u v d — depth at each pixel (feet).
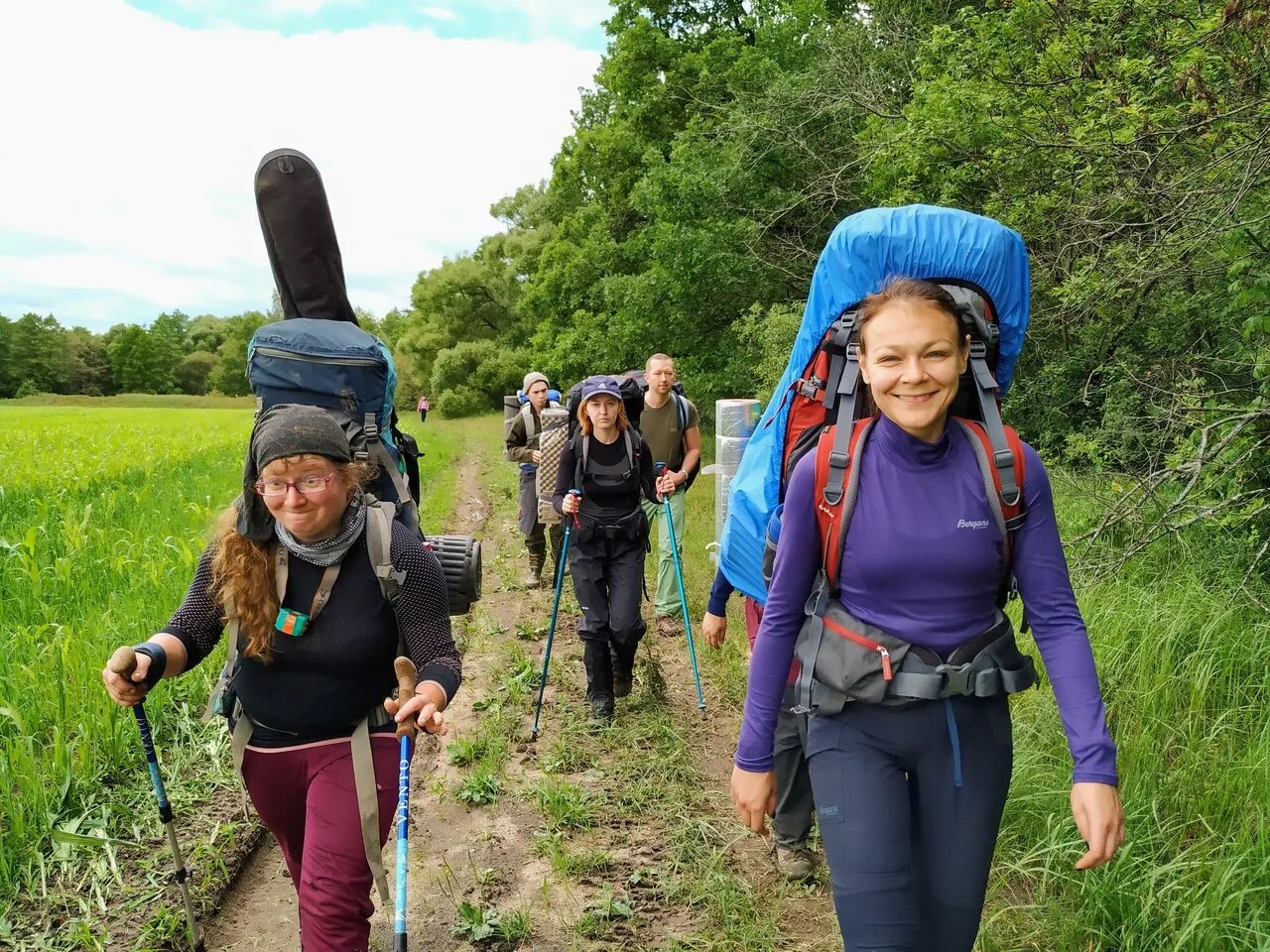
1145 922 8.98
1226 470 15.99
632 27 69.72
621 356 62.28
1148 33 20.68
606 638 16.70
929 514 6.39
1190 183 18.01
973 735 6.55
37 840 11.68
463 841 13.04
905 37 44.93
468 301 173.78
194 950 9.75
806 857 11.36
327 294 11.87
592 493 16.60
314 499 7.74
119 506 30.25
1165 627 14.66
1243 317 19.51
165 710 15.66
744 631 21.39
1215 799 10.90
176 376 405.59
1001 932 9.68
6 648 15.58
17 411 158.20
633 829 13.12
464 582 10.09
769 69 53.06
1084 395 22.79
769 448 9.95
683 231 50.57
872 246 7.87
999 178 24.41
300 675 8.16
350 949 7.77
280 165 11.42
